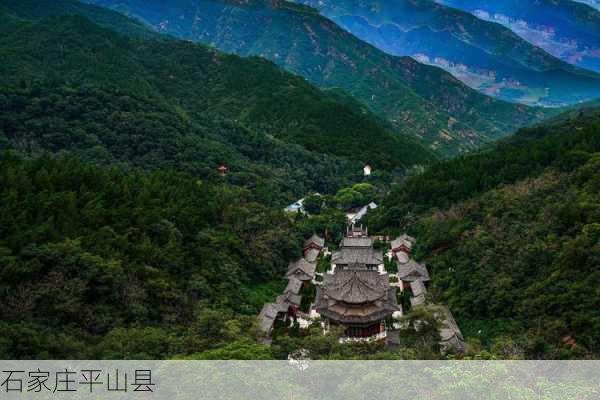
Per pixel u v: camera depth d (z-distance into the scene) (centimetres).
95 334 5797
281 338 5247
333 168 17550
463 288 7700
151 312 6412
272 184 14262
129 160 12500
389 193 14300
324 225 12200
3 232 6272
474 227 9038
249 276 8700
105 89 14638
